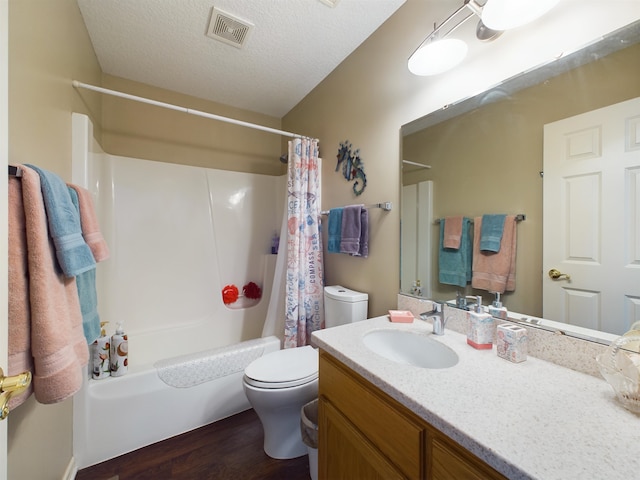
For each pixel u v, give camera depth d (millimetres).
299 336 1903
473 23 1115
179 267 2242
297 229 1917
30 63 919
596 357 708
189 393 1590
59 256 771
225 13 1495
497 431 548
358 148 1750
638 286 734
